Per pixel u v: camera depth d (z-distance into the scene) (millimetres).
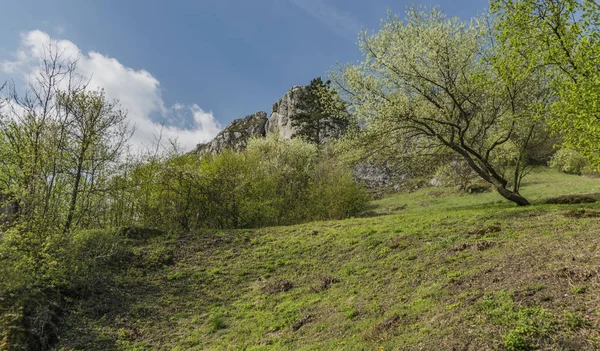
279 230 20156
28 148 13289
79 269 12414
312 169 35344
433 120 18938
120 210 19391
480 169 20688
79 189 15734
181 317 11648
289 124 73625
